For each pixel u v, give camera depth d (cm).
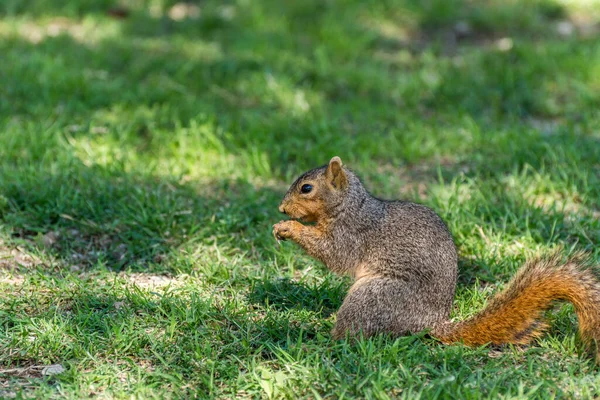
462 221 1079
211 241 1059
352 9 2075
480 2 2181
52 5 2078
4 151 1277
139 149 1351
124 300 906
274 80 1630
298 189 862
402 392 722
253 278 956
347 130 1455
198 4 2197
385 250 836
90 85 1566
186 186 1206
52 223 1109
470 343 802
